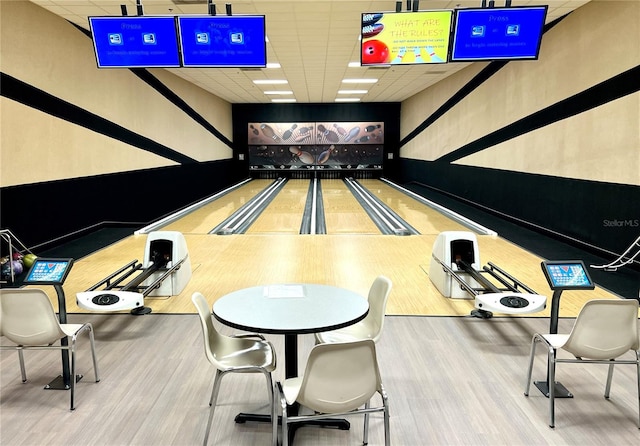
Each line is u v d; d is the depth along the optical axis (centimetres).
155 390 256
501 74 836
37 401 245
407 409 238
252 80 1136
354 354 168
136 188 851
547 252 582
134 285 375
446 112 1166
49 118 592
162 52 485
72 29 637
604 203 546
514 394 252
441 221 810
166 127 1005
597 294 421
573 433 217
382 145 1720
